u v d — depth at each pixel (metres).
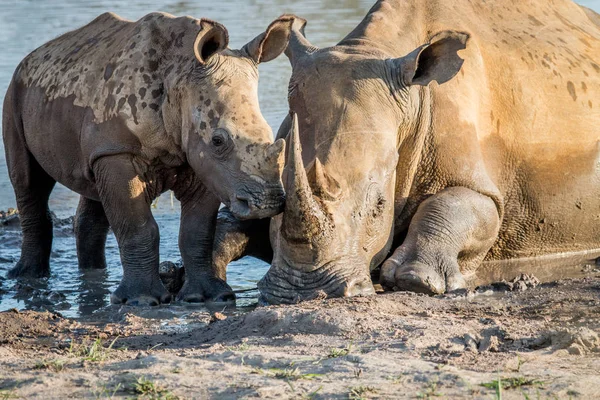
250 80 12.97
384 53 13.98
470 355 9.34
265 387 8.27
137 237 13.62
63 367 9.23
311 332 10.63
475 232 14.23
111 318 12.74
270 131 12.62
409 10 15.20
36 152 15.01
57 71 14.66
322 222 12.16
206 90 12.74
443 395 8.01
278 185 12.15
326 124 12.97
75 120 14.08
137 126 13.36
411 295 12.51
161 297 13.62
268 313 11.21
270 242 14.31
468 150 14.45
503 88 15.21
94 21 15.28
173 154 13.55
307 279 12.39
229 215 14.91
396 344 9.80
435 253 13.60
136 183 13.57
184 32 13.40
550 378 8.45
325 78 13.34
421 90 14.12
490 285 13.02
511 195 15.39
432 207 14.08
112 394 8.26
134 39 13.70
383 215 12.95
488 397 7.96
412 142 14.08
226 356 9.38
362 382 8.38
